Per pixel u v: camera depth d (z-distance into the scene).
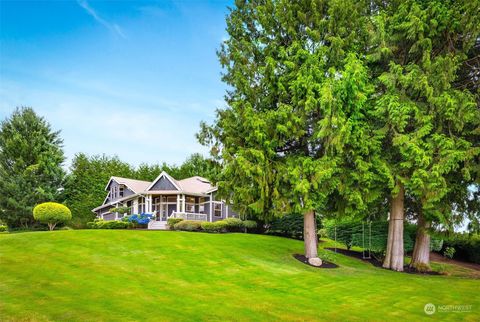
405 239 21.59
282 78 15.80
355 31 16.59
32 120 37.47
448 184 15.84
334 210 18.02
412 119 15.85
